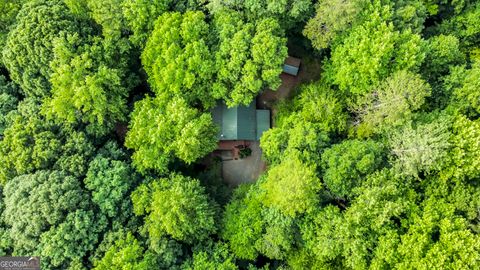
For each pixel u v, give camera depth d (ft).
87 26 129.49
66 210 116.88
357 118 121.60
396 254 104.58
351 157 111.96
